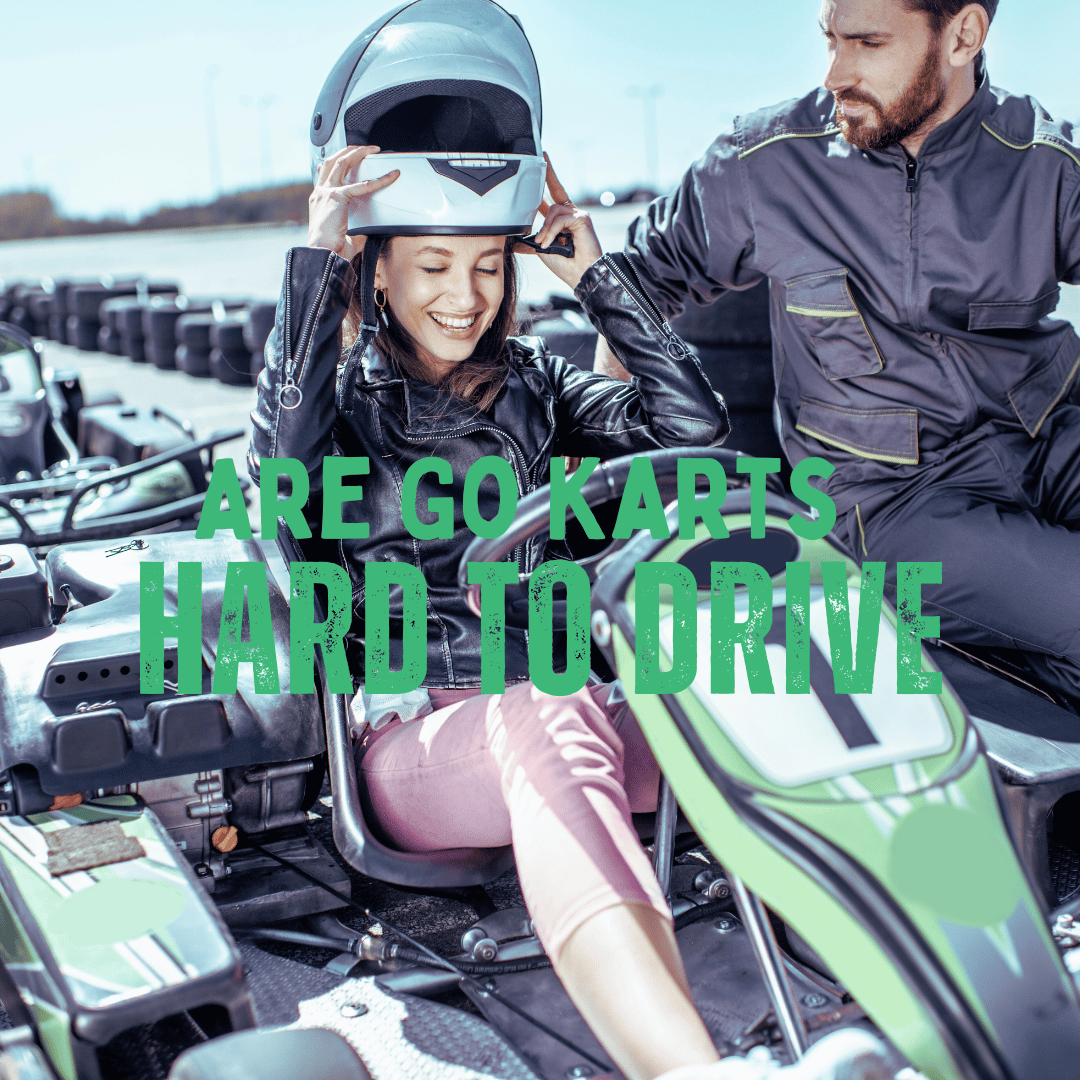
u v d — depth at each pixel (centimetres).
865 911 90
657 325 167
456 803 129
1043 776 135
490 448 157
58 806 130
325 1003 132
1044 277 193
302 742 143
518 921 141
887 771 99
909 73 175
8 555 160
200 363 902
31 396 343
